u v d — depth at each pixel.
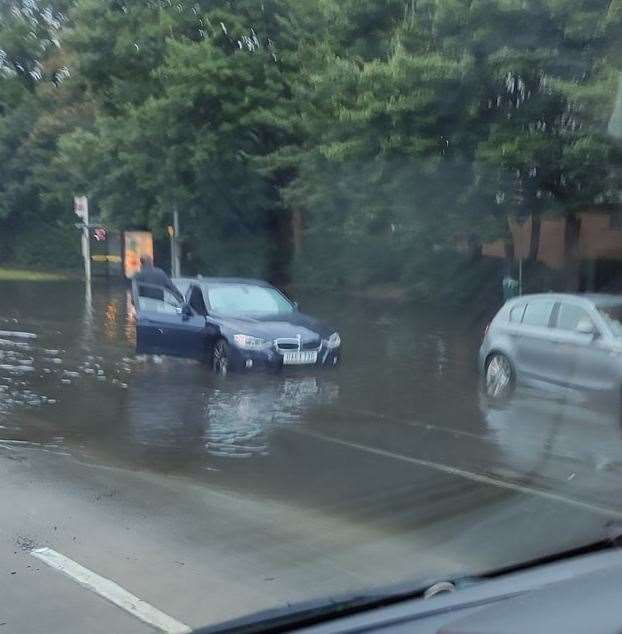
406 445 8.79
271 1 24.95
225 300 13.45
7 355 14.95
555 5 15.13
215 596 4.93
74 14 29.55
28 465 7.91
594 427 9.56
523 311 11.45
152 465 7.98
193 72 24.50
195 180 27.44
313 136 22.70
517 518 6.34
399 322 20.27
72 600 4.88
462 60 16.80
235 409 10.57
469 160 18.67
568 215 19.80
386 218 21.22
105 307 23.06
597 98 14.88
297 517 6.41
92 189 30.83
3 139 40.41
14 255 42.75
